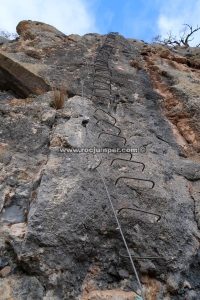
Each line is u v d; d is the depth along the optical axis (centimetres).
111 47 711
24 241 249
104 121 429
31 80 504
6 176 319
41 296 227
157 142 423
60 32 806
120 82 557
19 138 373
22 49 629
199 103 516
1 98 492
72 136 369
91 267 250
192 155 429
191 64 764
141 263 255
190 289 253
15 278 236
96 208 281
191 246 279
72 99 456
